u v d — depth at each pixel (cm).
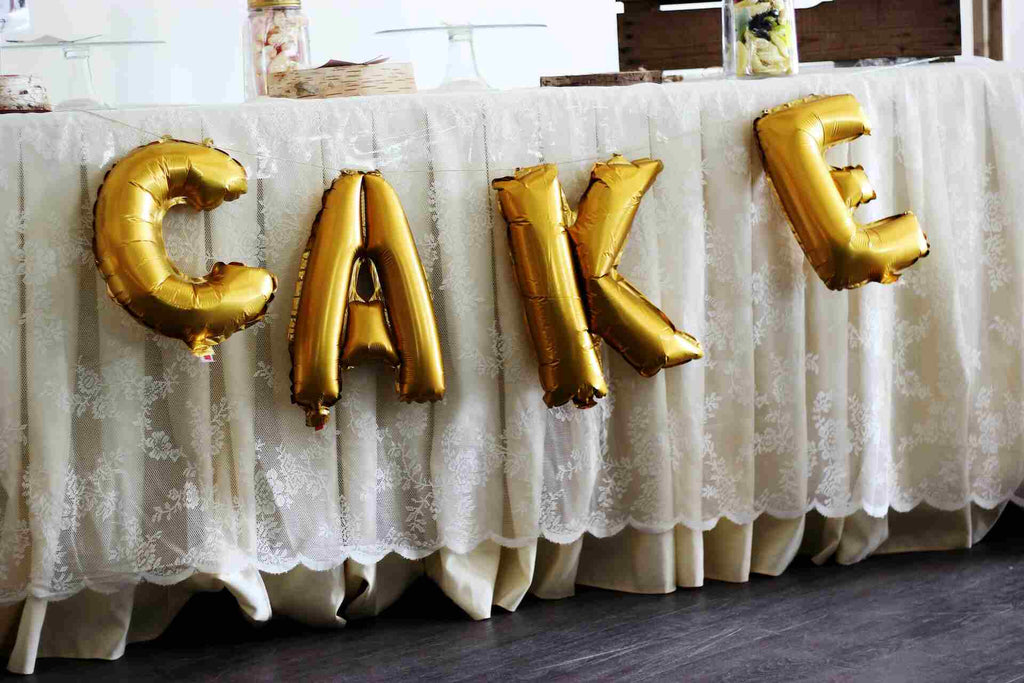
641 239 164
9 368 147
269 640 160
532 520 163
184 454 152
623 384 166
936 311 175
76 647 156
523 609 168
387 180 156
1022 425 183
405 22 282
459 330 158
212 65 266
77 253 147
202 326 143
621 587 173
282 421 155
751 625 159
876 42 194
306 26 188
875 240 163
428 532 162
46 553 148
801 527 176
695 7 202
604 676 146
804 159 161
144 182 143
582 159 162
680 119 164
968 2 237
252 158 152
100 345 149
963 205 177
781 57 175
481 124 158
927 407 178
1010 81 178
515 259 156
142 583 159
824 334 172
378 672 149
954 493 179
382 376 159
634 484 168
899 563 180
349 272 150
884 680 141
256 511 156
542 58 295
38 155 145
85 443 150
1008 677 141
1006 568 175
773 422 172
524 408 161
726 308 168
